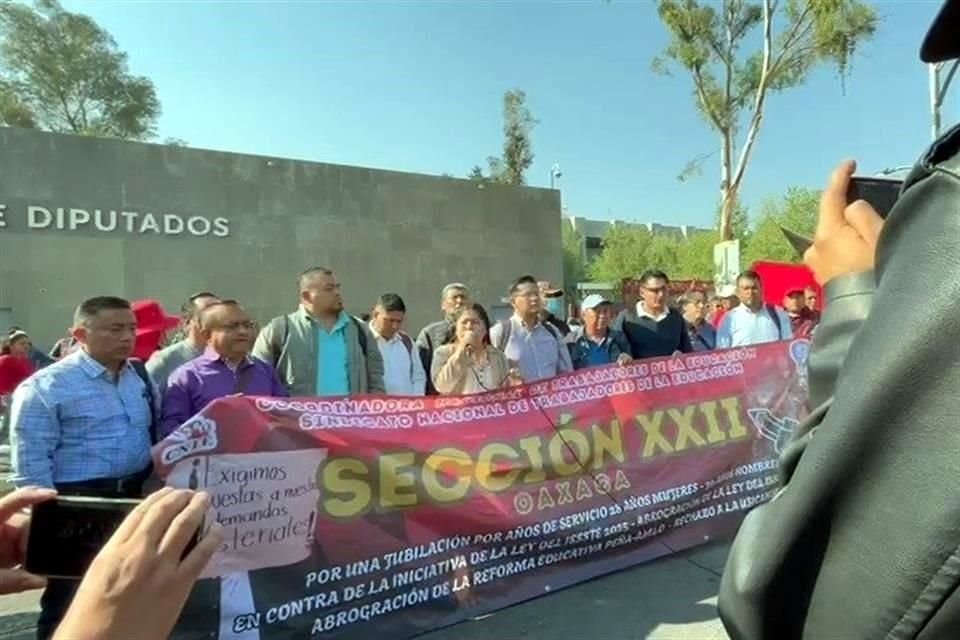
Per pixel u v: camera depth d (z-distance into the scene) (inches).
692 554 176.7
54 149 523.2
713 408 182.9
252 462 124.0
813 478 26.0
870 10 629.6
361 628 131.6
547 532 155.1
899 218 25.8
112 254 543.2
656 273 244.1
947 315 22.4
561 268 756.6
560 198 755.4
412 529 139.1
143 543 33.3
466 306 236.8
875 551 23.8
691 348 251.8
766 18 673.6
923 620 22.4
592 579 161.2
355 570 132.0
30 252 514.6
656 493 171.5
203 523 36.1
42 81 1064.2
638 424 170.9
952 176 23.7
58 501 47.3
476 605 144.8
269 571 123.7
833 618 25.5
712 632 139.3
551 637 138.1
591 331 245.0
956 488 21.6
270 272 605.9
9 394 359.3
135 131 1144.8
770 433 190.4
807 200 1259.2
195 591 117.0
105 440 129.5
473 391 198.4
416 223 671.1
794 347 197.5
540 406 159.0
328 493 131.3
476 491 147.1
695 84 719.7
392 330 229.1
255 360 168.9
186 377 155.3
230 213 589.3
